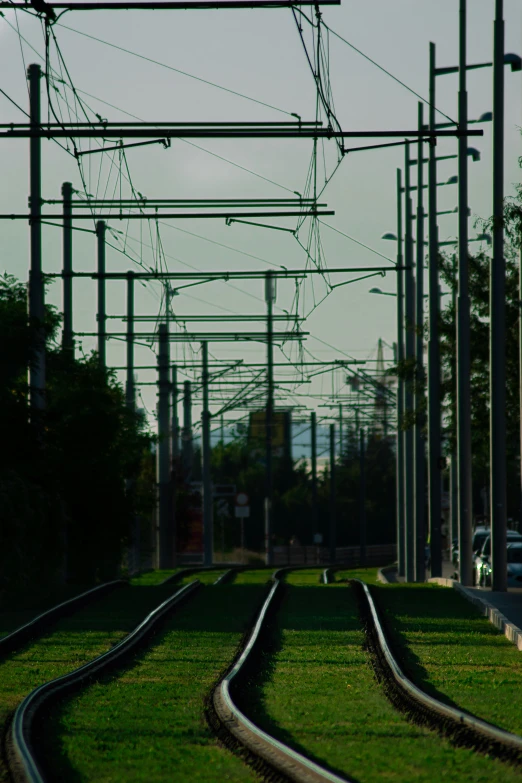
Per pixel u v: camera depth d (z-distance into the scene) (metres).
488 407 175.88
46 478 136.88
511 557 163.25
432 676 58.91
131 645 72.62
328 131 88.56
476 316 175.00
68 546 159.38
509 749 37.78
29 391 140.25
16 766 36.06
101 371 176.38
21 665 66.81
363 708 48.56
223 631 85.00
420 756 37.97
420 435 188.38
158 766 37.53
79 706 50.09
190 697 52.50
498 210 131.00
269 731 42.88
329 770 35.69
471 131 88.69
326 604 109.62
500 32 133.12
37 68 140.62
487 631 84.75
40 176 141.88
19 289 171.25
